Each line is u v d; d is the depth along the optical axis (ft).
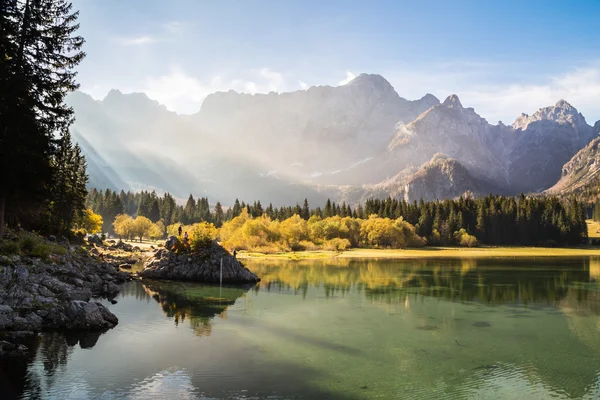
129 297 165.27
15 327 103.14
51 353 90.89
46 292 122.42
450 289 208.33
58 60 138.10
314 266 332.39
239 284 217.97
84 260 213.66
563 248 609.83
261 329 121.08
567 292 201.46
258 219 538.88
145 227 605.31
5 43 125.18
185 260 229.86
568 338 118.62
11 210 172.35
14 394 70.79
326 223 586.86
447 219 654.53
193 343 104.47
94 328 110.83
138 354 93.81
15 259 138.00
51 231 259.60
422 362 95.50
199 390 75.56
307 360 94.38
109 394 72.33
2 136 123.85
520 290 207.10
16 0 128.06
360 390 78.54
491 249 580.30
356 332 120.47
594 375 89.51
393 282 234.58
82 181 356.79
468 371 90.53
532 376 88.43
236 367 88.33
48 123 140.05
